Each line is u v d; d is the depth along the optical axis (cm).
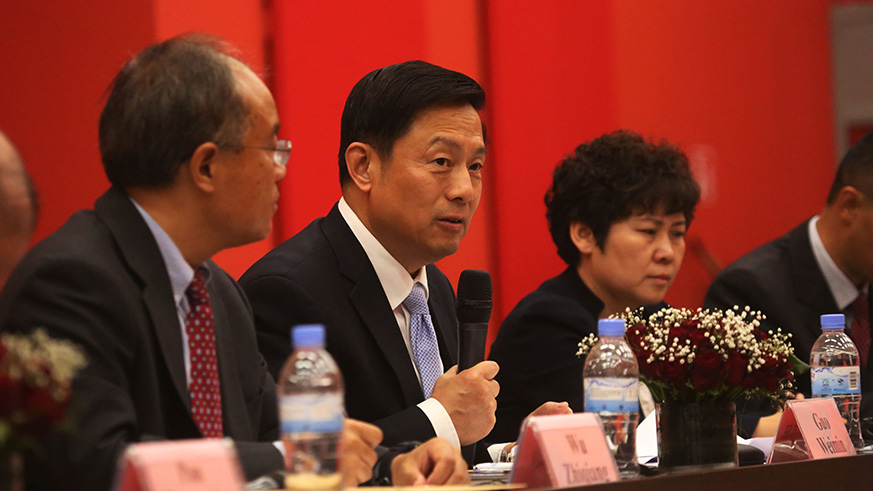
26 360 213
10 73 748
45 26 757
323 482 252
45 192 751
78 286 289
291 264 420
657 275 534
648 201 529
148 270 308
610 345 351
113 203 314
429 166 416
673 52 1237
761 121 1360
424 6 972
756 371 350
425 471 303
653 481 286
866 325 586
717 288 599
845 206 571
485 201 1035
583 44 1127
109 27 771
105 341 287
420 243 422
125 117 310
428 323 446
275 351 404
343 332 411
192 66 311
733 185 1312
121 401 279
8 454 207
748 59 1346
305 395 254
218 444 223
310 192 885
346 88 913
